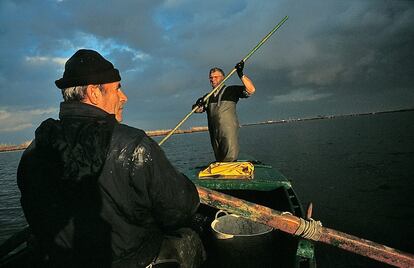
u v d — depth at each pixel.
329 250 7.22
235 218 3.73
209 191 2.68
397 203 10.32
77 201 1.65
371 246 2.73
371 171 16.08
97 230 1.67
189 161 28.88
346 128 65.12
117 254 1.72
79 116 1.73
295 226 2.71
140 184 1.66
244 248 3.12
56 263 1.77
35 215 1.76
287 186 4.42
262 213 2.70
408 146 24.70
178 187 1.80
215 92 5.30
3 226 12.46
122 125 1.77
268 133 76.56
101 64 1.82
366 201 10.87
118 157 1.62
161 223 1.88
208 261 3.32
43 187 1.70
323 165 19.31
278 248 3.51
